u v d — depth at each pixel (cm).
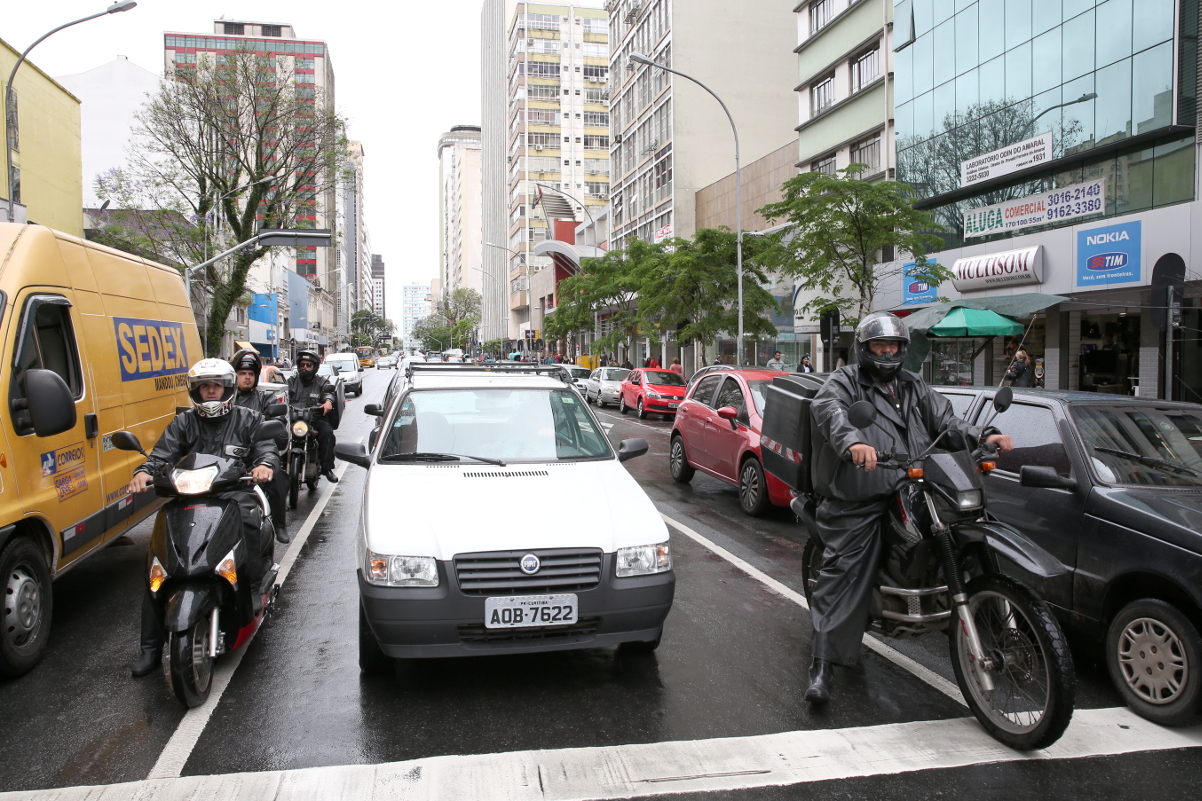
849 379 398
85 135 4178
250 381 715
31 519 468
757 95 4209
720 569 672
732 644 490
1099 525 421
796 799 312
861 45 2538
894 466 374
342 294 14125
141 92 4259
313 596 592
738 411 943
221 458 436
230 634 436
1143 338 1600
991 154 1927
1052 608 446
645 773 330
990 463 397
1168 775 331
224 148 2953
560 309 4531
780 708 396
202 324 3672
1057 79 1741
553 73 9919
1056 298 1495
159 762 339
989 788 321
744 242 2566
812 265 1747
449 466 488
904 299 2278
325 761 340
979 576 367
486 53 13075
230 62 2856
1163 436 475
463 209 17775
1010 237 1900
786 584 626
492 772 330
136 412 668
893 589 385
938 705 402
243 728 372
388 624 385
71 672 446
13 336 468
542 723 378
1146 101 1530
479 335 14062
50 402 434
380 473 479
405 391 566
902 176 2286
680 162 4125
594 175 9981
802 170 2994
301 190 3084
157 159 4144
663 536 427
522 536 402
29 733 370
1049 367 1823
